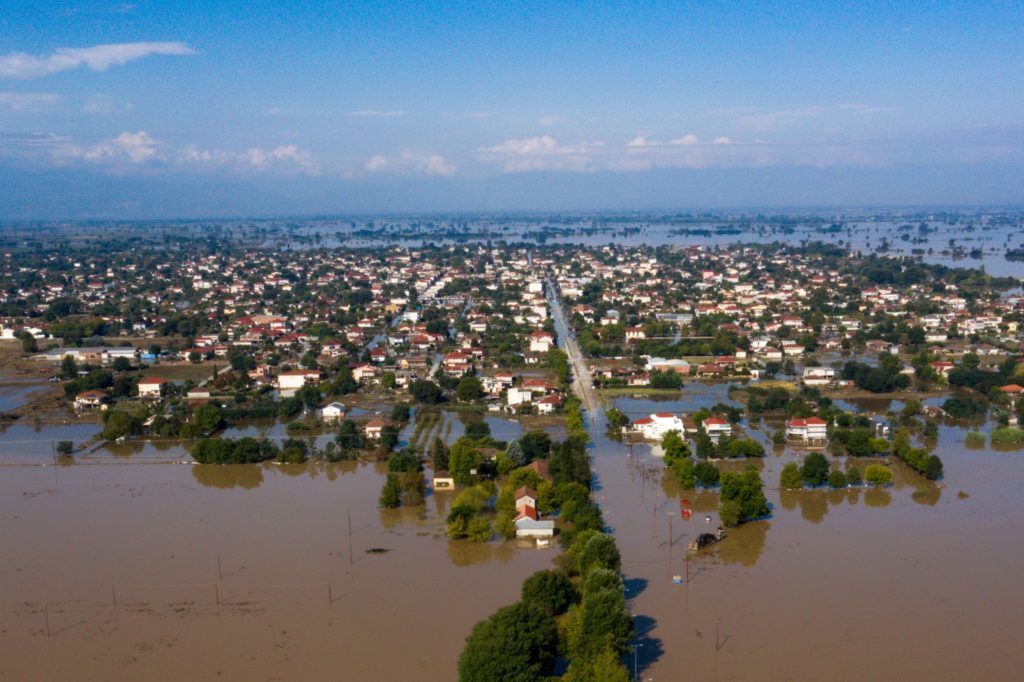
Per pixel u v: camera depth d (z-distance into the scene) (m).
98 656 120.19
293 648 121.56
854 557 150.00
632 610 131.12
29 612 132.75
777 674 113.81
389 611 132.00
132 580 143.12
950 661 116.75
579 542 144.88
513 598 136.00
